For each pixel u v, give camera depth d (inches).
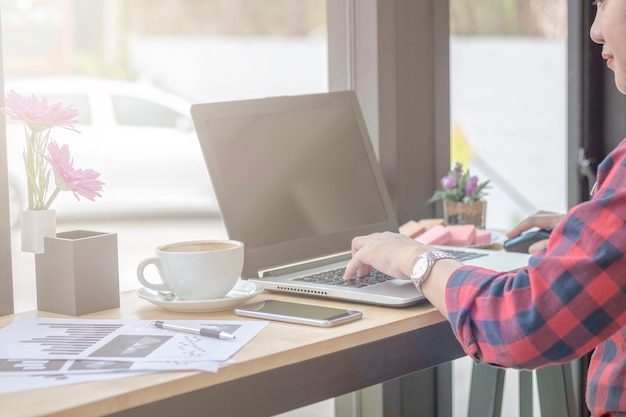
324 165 63.0
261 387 43.6
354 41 76.9
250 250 56.2
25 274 59.9
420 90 78.9
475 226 70.9
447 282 43.7
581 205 38.8
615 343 42.5
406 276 47.3
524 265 56.8
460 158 171.6
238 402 42.7
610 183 39.0
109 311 50.3
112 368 38.3
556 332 38.0
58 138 75.5
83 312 49.3
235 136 58.1
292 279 55.0
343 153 64.5
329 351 43.2
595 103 95.3
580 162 94.7
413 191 79.1
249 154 58.5
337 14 77.8
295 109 62.3
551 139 181.3
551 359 38.9
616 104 95.3
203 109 56.9
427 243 65.3
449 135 81.2
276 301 50.7
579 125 94.7
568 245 38.5
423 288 45.6
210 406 41.6
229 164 57.2
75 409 33.9
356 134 66.0
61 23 128.0
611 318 37.6
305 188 61.1
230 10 246.1
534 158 181.8
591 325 37.7
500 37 165.9
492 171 178.4
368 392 78.7
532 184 183.9
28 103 49.9
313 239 60.2
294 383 44.9
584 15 93.4
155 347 41.5
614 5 40.8
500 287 40.9
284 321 46.7
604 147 96.3
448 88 80.7
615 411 42.2
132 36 242.5
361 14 76.0
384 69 75.7
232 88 252.1
